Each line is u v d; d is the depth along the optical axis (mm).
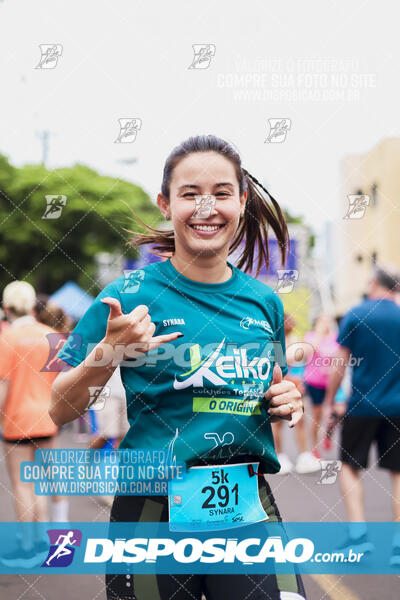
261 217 2309
